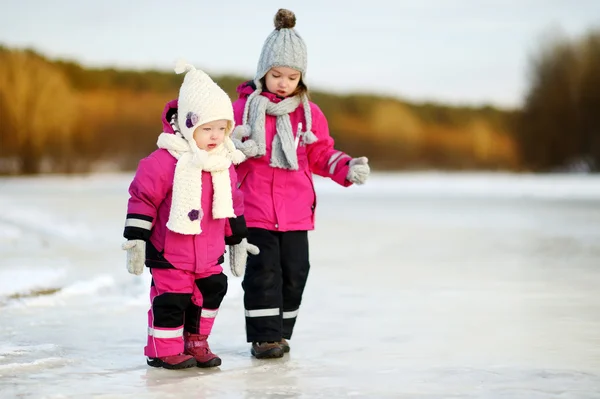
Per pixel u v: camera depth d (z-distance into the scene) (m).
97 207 29.33
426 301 10.41
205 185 7.04
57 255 15.05
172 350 6.91
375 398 5.88
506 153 73.25
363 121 71.94
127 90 67.19
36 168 64.25
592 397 5.89
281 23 8.01
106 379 6.47
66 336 8.12
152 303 7.01
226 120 7.11
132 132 66.38
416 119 73.06
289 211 7.83
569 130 70.12
